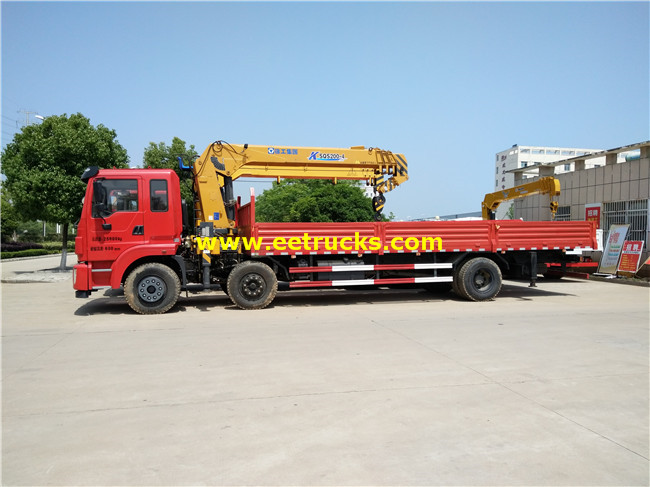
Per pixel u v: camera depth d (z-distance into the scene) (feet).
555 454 11.59
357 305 35.83
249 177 37.22
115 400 15.19
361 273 37.04
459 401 15.01
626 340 23.26
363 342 22.93
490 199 51.19
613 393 15.78
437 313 31.48
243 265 33.88
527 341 23.03
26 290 47.98
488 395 15.56
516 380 17.07
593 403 14.88
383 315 30.83
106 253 31.65
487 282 38.09
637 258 50.55
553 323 27.66
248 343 22.85
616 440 12.36
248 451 11.70
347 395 15.56
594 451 11.75
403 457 11.39
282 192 131.03
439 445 12.01
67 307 35.58
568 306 34.55
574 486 10.16
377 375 17.65
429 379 17.17
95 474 10.62
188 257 34.81
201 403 14.89
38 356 20.57
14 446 12.01
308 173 37.83
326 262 36.60
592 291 44.24
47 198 61.11
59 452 11.69
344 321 28.63
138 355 20.68
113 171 32.14
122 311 33.42
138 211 32.09
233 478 10.44
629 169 54.34
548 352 20.94
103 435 12.62
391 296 41.37
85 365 19.13
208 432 12.78
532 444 12.10
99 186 31.45
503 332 25.13
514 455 11.52
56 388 16.35
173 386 16.52
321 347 21.95
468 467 10.93
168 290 32.07
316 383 16.76
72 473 10.67
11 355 20.77
